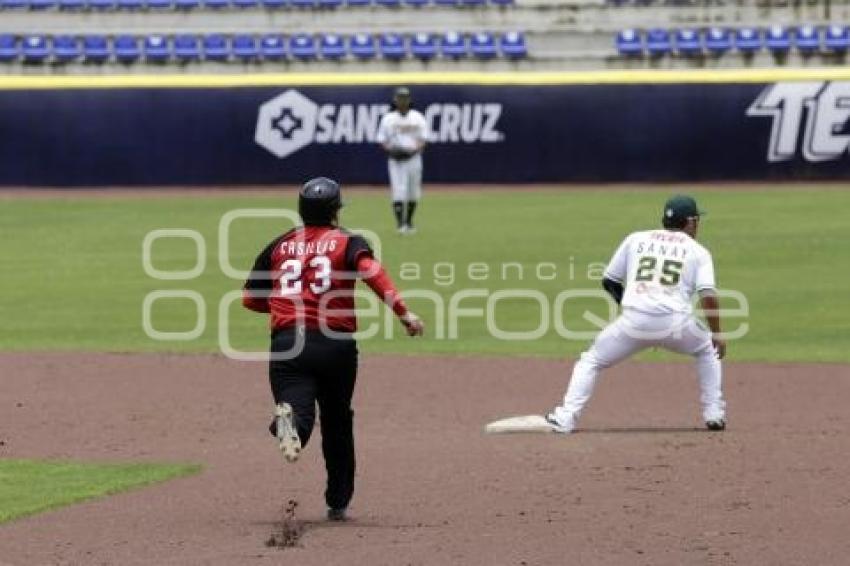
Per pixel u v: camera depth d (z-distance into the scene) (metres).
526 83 111.56
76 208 99.00
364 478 33.69
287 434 27.16
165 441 38.62
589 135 111.56
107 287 69.06
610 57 122.19
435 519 29.50
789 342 55.03
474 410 42.84
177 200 103.19
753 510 29.89
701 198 101.25
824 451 36.09
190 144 111.94
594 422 41.03
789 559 25.98
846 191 104.62
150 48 123.62
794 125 110.88
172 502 31.39
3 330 58.66
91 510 30.59
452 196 104.69
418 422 41.06
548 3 125.50
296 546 27.19
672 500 30.91
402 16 125.56
